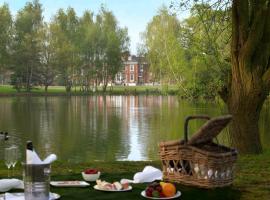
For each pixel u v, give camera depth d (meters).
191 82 19.02
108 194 3.89
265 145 15.77
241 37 8.97
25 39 63.25
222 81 14.03
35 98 57.53
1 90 65.62
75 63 67.31
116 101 50.62
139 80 101.69
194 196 3.88
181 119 28.30
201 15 10.83
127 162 7.80
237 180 5.52
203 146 4.31
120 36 70.44
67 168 7.10
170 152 4.27
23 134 22.44
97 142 19.48
